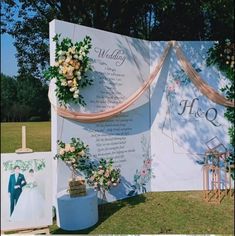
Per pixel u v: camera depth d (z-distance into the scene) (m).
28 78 12.29
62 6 9.81
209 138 6.22
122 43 5.87
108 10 9.52
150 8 9.22
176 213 5.07
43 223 3.99
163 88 6.25
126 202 5.66
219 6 5.85
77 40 5.27
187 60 6.20
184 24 8.84
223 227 4.47
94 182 5.29
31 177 3.99
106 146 5.62
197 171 6.23
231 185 6.23
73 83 5.04
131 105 5.97
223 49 6.13
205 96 6.20
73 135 5.23
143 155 6.17
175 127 6.24
